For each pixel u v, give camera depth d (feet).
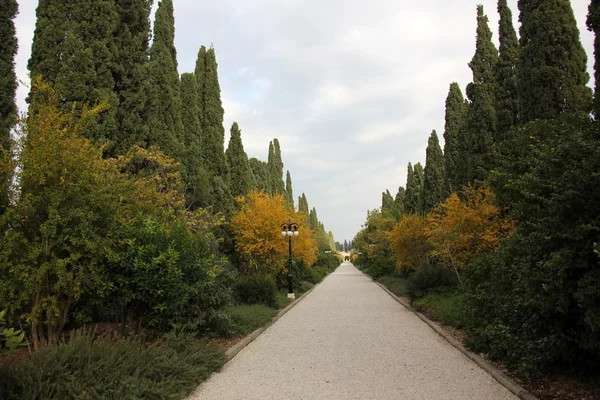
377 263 105.50
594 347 14.70
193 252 25.43
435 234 44.91
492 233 35.53
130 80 36.32
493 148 25.57
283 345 27.84
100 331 26.78
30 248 18.31
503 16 46.44
